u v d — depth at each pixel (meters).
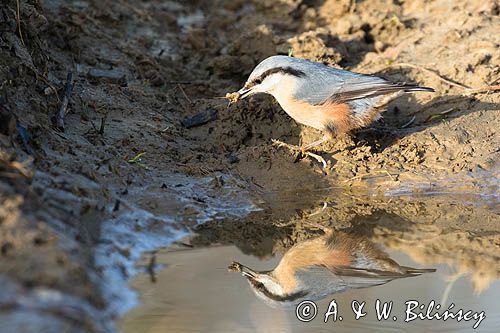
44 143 11.48
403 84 13.27
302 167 13.23
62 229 9.29
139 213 11.23
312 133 13.85
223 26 17.88
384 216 12.25
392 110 14.59
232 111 14.15
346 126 13.34
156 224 11.16
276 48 15.89
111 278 9.42
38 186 10.01
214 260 10.55
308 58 15.72
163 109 14.36
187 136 13.81
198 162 13.06
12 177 9.43
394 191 12.95
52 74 13.61
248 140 13.95
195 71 16.16
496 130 13.95
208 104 14.52
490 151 13.57
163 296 9.37
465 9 16.98
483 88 14.61
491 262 10.73
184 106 14.59
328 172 13.26
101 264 9.49
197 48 16.80
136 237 10.69
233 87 15.55
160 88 15.11
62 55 14.75
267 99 14.25
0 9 12.29
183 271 10.11
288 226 11.83
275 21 17.73
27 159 10.23
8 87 11.54
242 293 9.63
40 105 12.05
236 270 10.25
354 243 11.36
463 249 11.16
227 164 13.13
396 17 16.78
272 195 12.68
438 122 14.20
